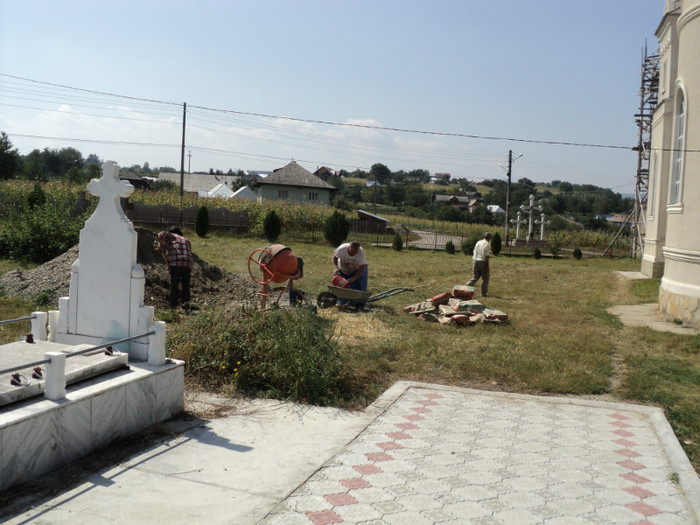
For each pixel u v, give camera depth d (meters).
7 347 5.05
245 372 6.39
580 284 19.84
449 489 4.12
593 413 6.05
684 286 11.79
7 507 3.58
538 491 4.14
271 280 10.56
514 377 7.25
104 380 4.73
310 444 4.88
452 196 106.06
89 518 3.49
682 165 12.20
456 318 10.56
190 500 3.78
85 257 5.61
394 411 5.89
